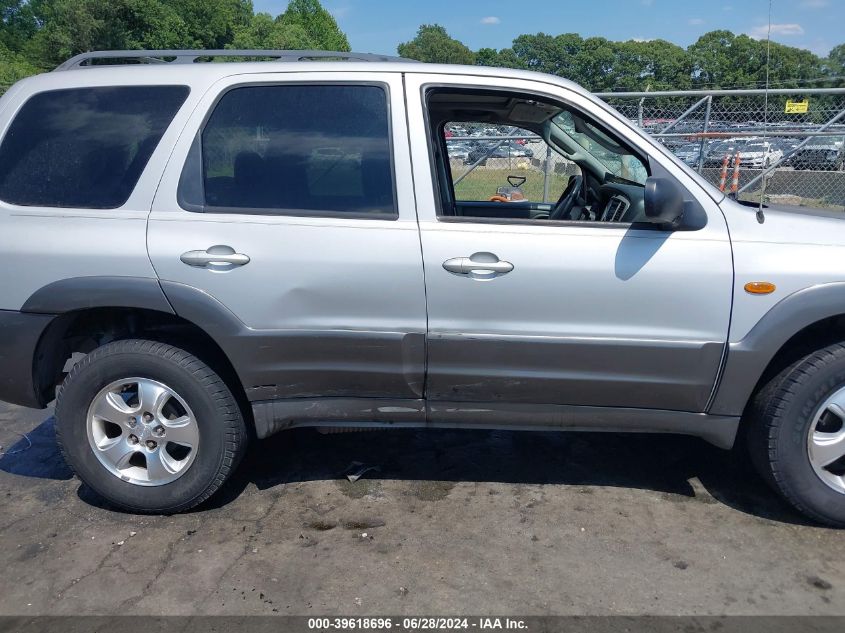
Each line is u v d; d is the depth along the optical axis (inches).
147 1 1537.9
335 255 113.6
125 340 119.9
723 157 335.9
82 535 118.6
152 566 109.6
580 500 129.1
